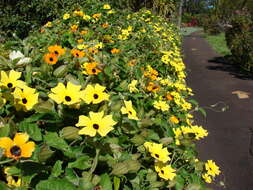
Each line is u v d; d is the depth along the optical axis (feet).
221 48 64.95
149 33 20.22
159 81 12.27
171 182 6.50
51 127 5.30
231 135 19.04
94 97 5.47
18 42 10.54
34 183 4.50
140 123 6.68
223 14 105.70
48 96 5.48
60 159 5.04
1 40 19.75
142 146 6.41
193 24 172.96
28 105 5.01
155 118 8.21
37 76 6.73
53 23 18.45
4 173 4.60
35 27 28.25
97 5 21.24
